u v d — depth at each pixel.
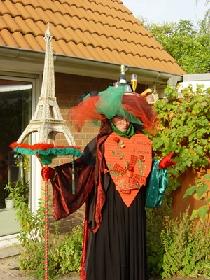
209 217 6.94
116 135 4.70
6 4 8.67
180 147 7.12
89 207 4.75
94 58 8.61
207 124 7.06
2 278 6.46
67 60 7.85
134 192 4.64
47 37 4.60
